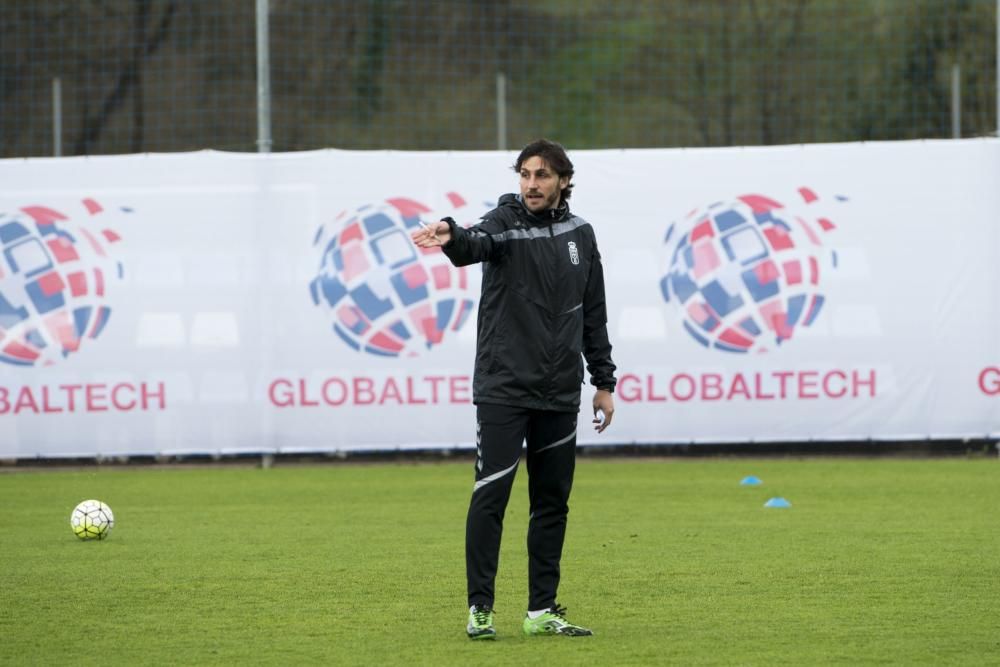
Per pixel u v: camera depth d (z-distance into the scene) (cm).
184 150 8275
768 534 3133
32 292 4662
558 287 2070
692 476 4453
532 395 2064
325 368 4694
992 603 2303
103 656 1952
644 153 4741
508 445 2062
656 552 2877
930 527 3228
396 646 2003
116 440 4669
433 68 8594
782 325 4728
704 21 8750
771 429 4738
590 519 3425
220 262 4688
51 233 4672
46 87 7975
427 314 4700
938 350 4722
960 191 4719
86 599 2389
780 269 4731
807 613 2227
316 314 4694
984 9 8219
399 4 8556
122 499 3962
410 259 4706
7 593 2448
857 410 4728
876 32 8444
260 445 4694
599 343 2166
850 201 4731
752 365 4731
